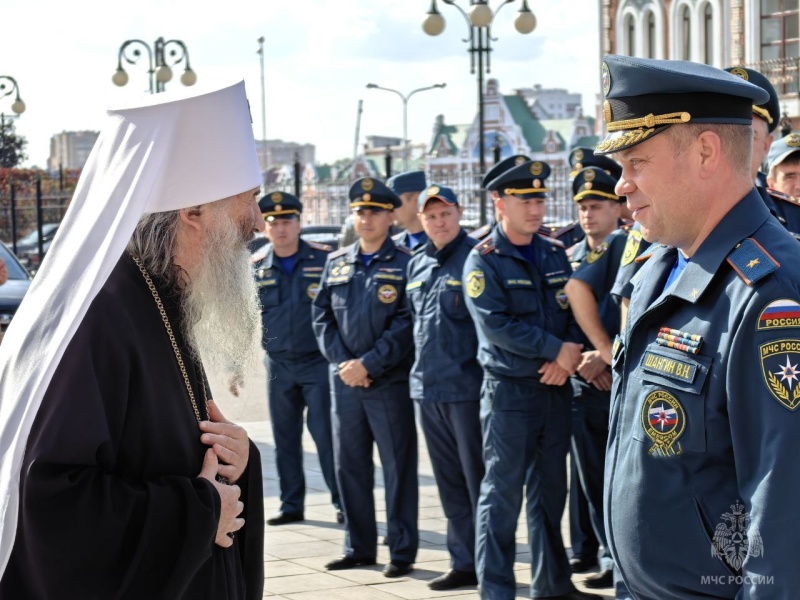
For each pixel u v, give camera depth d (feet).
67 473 7.62
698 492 7.79
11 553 7.76
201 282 8.75
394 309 20.71
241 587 9.05
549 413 17.80
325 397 24.66
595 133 213.05
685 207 8.02
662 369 7.97
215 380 10.14
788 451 7.15
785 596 7.02
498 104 220.02
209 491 8.26
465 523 19.38
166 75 64.49
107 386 8.05
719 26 89.92
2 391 7.95
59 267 8.19
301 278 24.97
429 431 19.57
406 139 148.66
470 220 65.41
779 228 7.90
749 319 7.48
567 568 18.19
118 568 7.78
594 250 18.12
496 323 17.63
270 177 164.96
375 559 20.80
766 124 13.43
